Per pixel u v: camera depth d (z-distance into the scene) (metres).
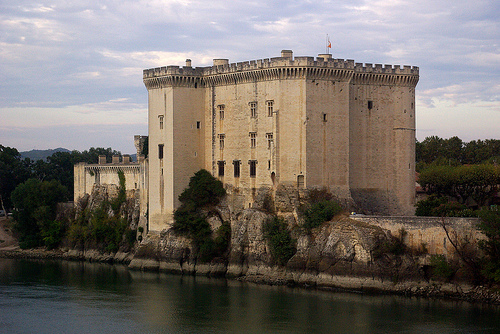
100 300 110.19
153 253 132.75
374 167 129.38
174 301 107.56
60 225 165.88
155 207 134.50
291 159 121.75
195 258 127.88
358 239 109.06
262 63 124.75
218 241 126.50
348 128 124.06
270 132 124.12
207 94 134.12
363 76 128.12
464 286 104.38
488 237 104.00
